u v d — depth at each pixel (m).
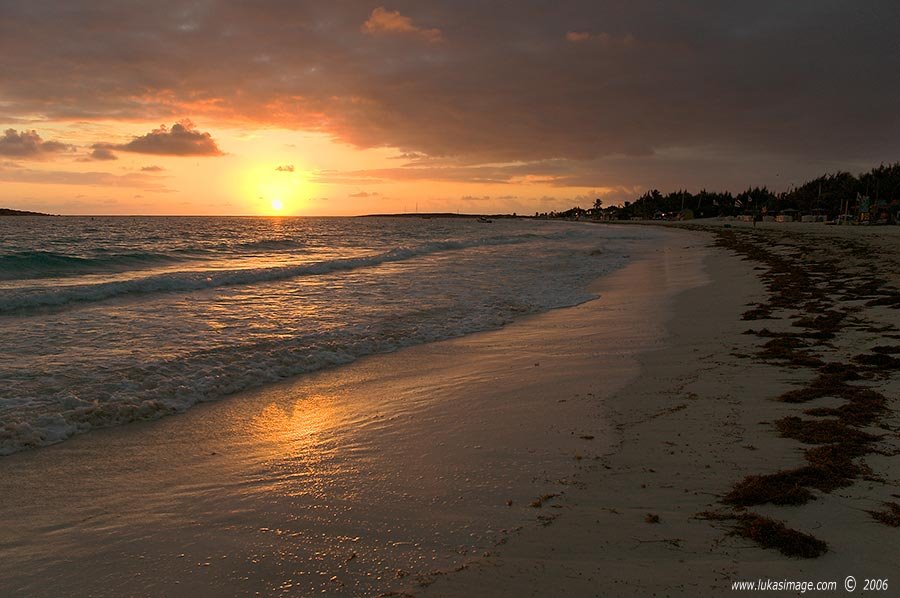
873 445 4.89
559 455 5.19
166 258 28.42
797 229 60.00
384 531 3.95
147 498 4.58
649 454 5.07
